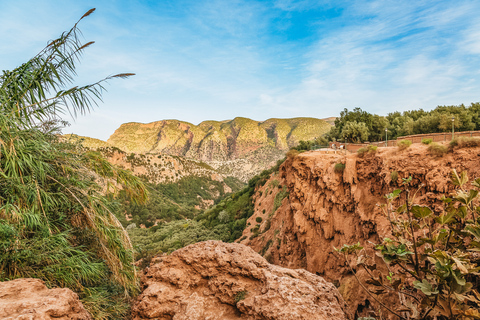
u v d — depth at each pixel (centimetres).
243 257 418
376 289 258
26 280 310
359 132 4116
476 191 227
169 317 372
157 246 5156
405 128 3738
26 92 548
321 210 2244
